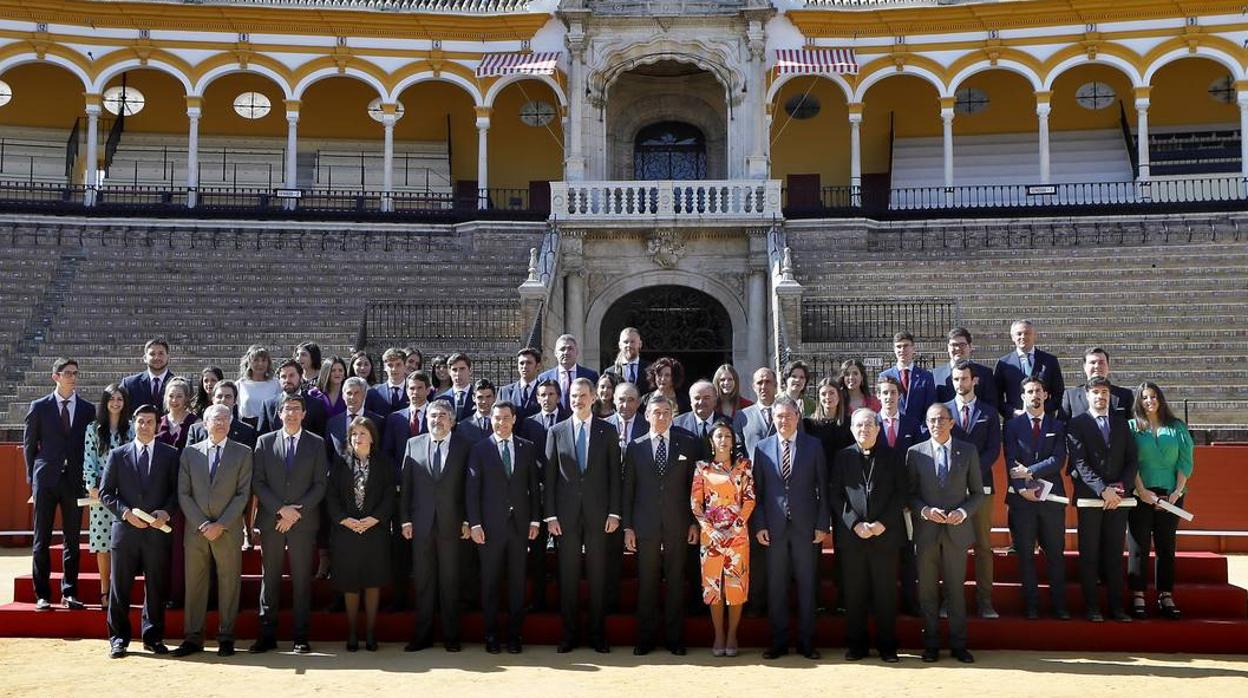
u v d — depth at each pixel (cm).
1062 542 1120
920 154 3556
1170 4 3152
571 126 3112
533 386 1276
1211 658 1058
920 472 1073
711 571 1070
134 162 3497
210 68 3250
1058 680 968
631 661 1045
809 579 1071
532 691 925
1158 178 3219
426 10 3253
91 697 904
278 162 3559
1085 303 2400
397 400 1273
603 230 2767
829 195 3525
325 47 3275
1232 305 2311
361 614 1145
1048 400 1210
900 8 3209
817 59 3116
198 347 2269
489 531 1091
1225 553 1577
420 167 3594
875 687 941
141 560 1094
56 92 3472
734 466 1089
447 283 2644
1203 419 1972
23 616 1152
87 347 2258
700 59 3128
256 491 1089
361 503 1084
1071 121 3500
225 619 1072
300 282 2630
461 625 1140
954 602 1056
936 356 2134
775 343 2300
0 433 1861
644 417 1180
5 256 2723
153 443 1095
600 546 1093
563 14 3117
